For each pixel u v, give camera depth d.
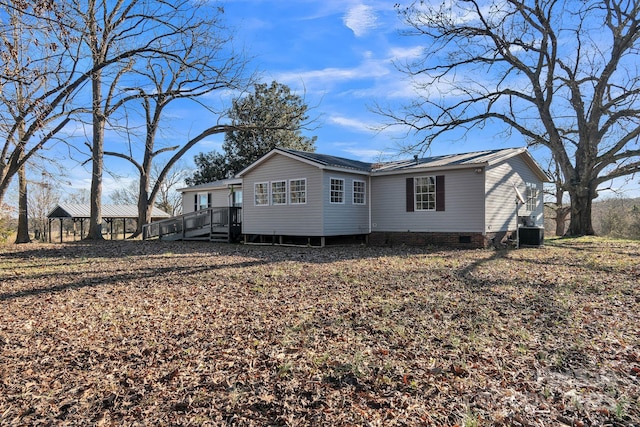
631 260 10.13
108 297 6.89
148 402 3.17
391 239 16.47
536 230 14.19
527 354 3.94
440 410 2.92
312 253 13.09
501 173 15.30
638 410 2.89
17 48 7.37
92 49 9.09
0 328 5.21
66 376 3.72
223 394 3.25
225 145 33.59
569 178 19.19
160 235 21.42
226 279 8.30
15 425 2.88
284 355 4.02
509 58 18.45
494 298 6.23
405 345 4.22
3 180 10.88
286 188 16.30
